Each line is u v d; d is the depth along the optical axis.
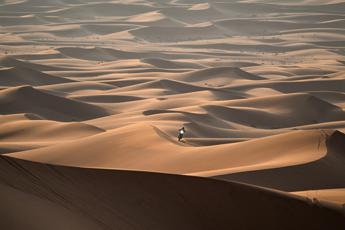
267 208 67.38
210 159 179.88
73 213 57.72
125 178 71.25
